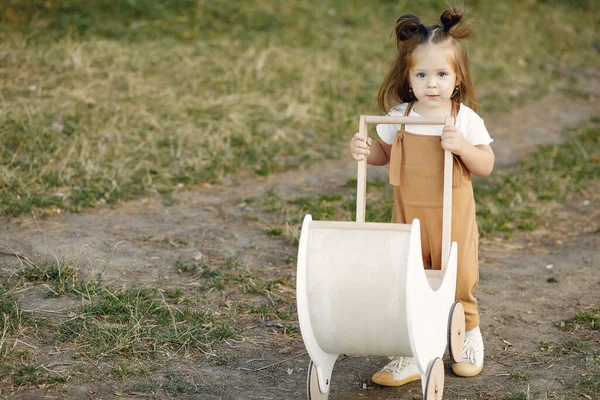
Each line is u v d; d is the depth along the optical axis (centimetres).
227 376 356
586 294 465
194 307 425
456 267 324
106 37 1010
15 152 652
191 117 794
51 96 776
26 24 1006
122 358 363
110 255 493
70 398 326
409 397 341
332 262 287
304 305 291
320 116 855
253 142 762
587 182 697
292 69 978
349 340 296
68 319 396
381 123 317
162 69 916
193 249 514
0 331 378
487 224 584
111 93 815
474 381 354
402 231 284
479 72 1121
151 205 600
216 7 1166
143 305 416
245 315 422
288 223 569
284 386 349
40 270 448
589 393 338
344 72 1007
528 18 1418
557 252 542
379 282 282
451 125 311
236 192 645
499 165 757
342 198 632
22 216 549
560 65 1223
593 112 1000
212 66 949
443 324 314
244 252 515
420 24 332
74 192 601
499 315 435
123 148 698
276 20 1167
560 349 387
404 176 335
